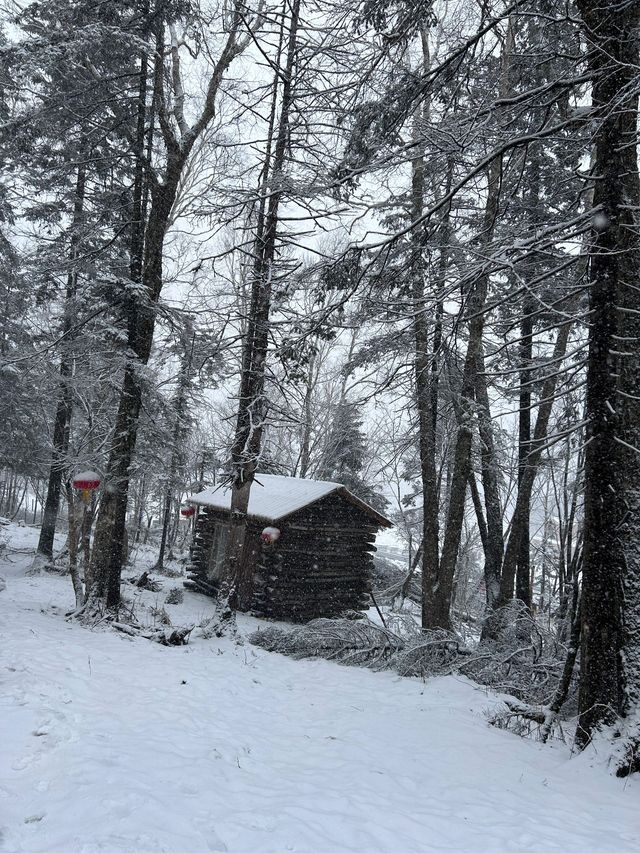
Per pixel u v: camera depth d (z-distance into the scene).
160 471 18.64
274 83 12.00
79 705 6.43
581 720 6.71
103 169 13.06
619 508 6.80
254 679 9.14
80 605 11.71
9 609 11.34
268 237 11.97
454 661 10.69
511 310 10.21
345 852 3.97
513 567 13.70
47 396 16.36
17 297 15.67
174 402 18.50
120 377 12.73
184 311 12.20
